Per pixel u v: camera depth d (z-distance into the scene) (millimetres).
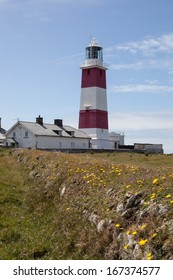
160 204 9156
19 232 12023
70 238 10539
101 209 10984
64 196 14547
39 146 70312
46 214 13844
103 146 80188
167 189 9906
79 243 10078
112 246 9109
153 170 13797
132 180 11883
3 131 91938
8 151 44500
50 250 10398
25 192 18141
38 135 70125
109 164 16188
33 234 11836
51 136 72562
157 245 7801
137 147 93125
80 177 15008
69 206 13055
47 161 23812
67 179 15984
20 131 72562
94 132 79000
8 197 16719
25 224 12945
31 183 20719
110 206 10797
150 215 9023
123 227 9461
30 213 14438
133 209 9914
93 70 79562
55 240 10969
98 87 79625
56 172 18516
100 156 48812
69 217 12023
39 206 14797
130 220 9609
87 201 12328
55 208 14016
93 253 9375
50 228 12078
